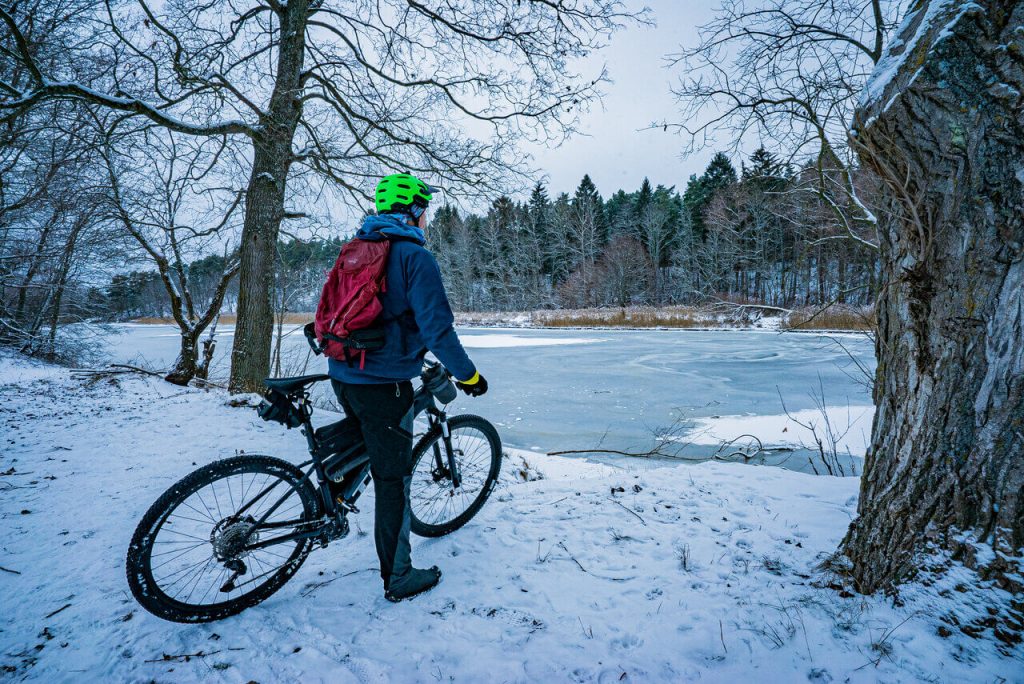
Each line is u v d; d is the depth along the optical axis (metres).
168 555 2.07
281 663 1.68
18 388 6.73
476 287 52.66
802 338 19.84
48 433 4.56
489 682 1.58
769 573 2.12
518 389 10.55
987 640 1.52
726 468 3.57
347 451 2.16
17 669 1.64
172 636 1.82
